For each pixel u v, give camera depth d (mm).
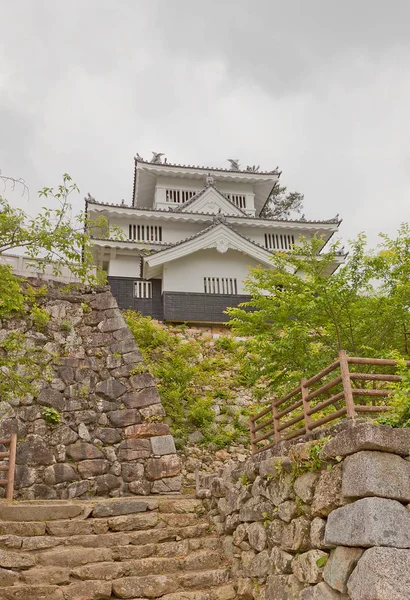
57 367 12234
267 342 9789
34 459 11039
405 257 9312
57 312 12938
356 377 5383
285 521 5637
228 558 7242
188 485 13477
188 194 27641
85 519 8266
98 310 13219
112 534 7734
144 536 7750
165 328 17469
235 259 20719
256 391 15391
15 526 7641
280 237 25156
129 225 23953
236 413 15250
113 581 6516
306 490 5164
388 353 8234
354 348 9359
